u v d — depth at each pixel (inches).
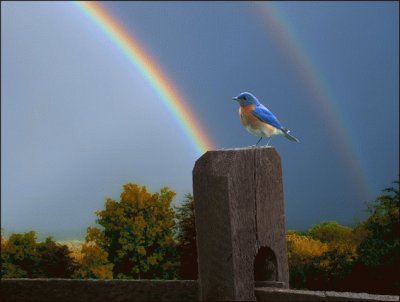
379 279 460.8
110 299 162.6
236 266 147.3
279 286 151.3
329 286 455.5
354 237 482.6
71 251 504.4
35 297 167.0
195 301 156.8
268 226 155.8
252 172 153.5
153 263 495.2
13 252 498.9
